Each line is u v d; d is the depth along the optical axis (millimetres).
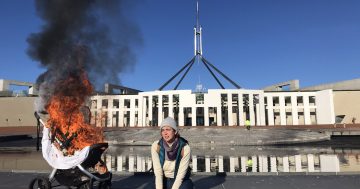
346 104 59250
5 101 64062
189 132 36688
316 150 23844
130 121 60375
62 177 5109
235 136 33094
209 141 30266
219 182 6688
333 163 15320
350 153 21047
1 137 30188
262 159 17484
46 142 5133
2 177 7164
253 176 7410
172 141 3932
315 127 46625
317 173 7629
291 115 61844
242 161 16609
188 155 3945
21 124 62500
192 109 55562
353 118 56656
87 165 5086
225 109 62906
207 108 55094
